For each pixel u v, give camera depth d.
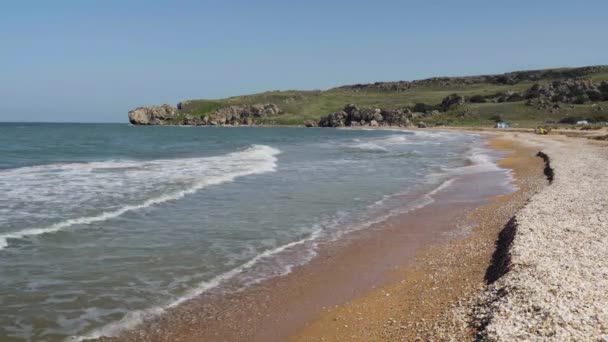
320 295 8.67
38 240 11.05
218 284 9.06
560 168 22.59
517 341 5.76
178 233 12.24
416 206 16.27
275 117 157.88
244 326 7.38
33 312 7.55
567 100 122.38
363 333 7.12
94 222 12.84
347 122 138.38
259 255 10.81
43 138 55.25
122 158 30.97
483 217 14.43
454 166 28.41
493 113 122.94
